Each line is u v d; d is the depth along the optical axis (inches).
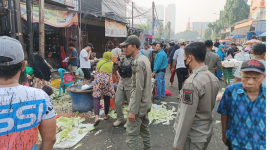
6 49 44.1
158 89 230.5
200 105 66.1
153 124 162.7
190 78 67.1
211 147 126.6
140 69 94.0
